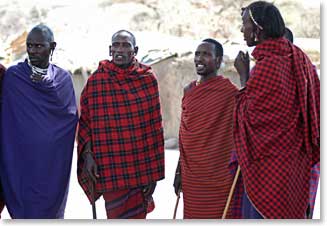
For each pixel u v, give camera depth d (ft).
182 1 73.15
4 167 20.72
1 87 20.95
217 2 72.23
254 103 17.67
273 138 17.54
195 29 71.05
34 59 20.56
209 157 20.40
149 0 74.23
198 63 20.70
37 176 20.61
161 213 28.22
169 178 35.50
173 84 50.01
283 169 17.56
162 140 21.57
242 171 17.94
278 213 17.60
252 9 18.11
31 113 20.61
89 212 28.50
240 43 51.70
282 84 17.52
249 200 17.98
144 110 21.11
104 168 20.92
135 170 21.09
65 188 21.26
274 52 17.81
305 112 17.74
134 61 21.40
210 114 20.43
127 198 21.29
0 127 20.84
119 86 21.03
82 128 21.15
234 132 18.20
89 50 58.08
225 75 46.70
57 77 21.01
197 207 20.59
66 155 21.08
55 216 21.12
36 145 20.56
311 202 19.53
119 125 20.94
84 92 21.17
